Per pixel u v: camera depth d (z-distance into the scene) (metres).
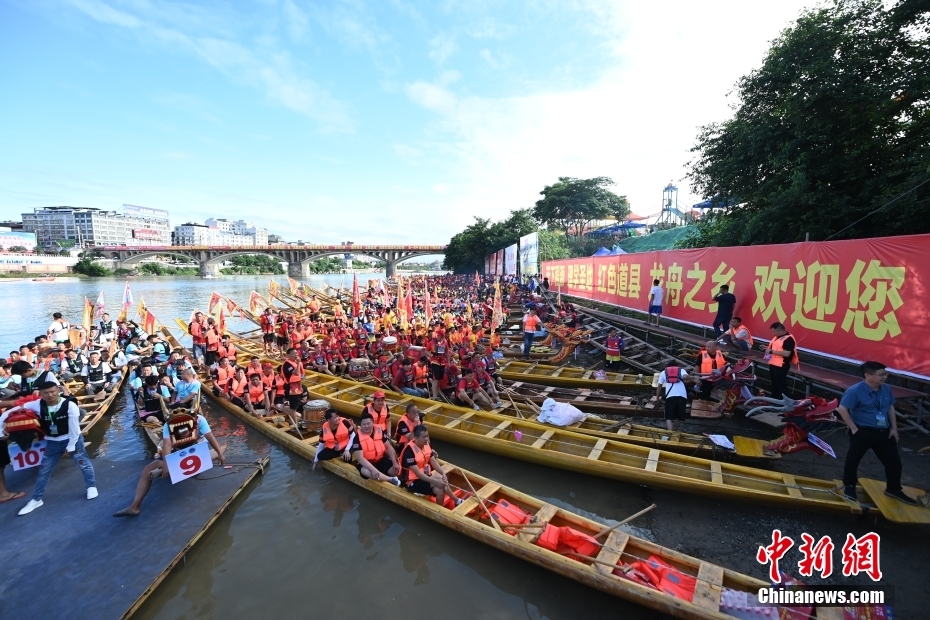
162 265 107.31
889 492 6.04
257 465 8.32
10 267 82.31
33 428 6.87
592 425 9.30
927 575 5.28
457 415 9.96
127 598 5.19
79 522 6.58
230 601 5.45
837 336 9.03
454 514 6.35
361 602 5.42
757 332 11.16
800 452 8.17
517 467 8.41
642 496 7.30
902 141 12.15
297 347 15.47
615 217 53.44
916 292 7.62
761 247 10.96
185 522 6.58
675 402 8.69
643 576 5.10
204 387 13.12
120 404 13.04
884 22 11.45
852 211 11.95
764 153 14.38
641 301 16.59
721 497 6.81
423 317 23.19
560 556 5.40
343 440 8.14
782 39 13.50
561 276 27.28
